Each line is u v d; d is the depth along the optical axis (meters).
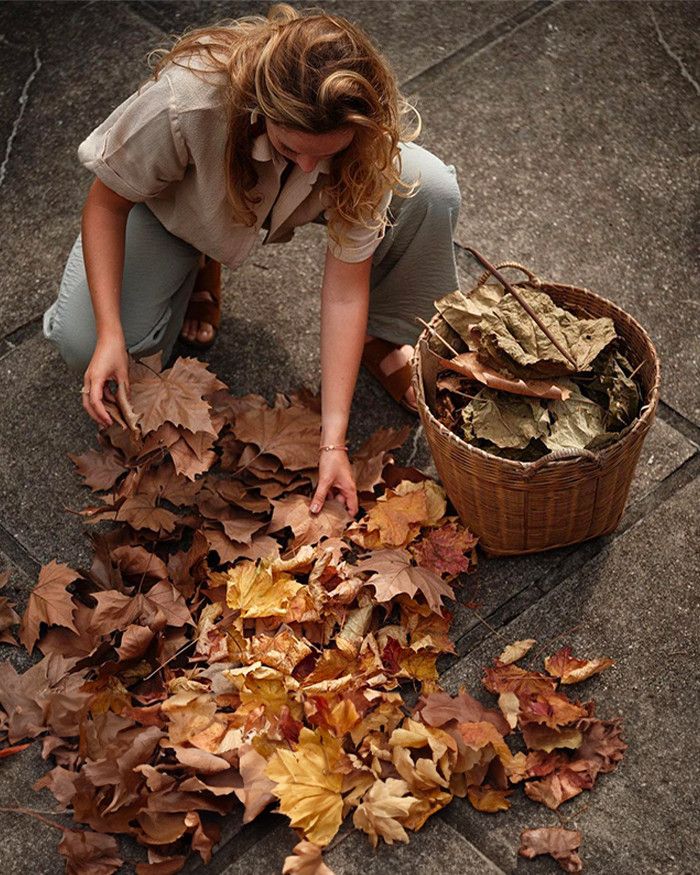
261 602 2.12
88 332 2.28
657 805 1.97
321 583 2.14
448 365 2.05
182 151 1.96
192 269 2.38
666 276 2.69
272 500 2.29
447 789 1.98
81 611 2.18
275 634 2.13
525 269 2.15
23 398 2.54
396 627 2.14
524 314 2.04
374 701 2.03
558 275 2.71
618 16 3.20
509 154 2.93
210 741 1.99
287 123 1.70
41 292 2.72
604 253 2.74
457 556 2.19
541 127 2.98
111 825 1.91
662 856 1.92
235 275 2.74
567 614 2.20
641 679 2.11
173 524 2.23
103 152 2.01
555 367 1.99
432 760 1.96
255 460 2.34
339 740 1.96
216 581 2.19
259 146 1.88
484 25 3.20
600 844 1.93
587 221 2.80
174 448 2.22
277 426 2.36
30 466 2.44
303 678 2.07
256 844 1.94
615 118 2.99
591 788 1.98
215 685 2.06
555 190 2.86
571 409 2.02
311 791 1.91
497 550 2.24
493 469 1.97
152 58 3.14
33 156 2.96
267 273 2.74
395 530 2.21
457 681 2.13
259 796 1.92
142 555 2.20
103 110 3.04
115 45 3.17
